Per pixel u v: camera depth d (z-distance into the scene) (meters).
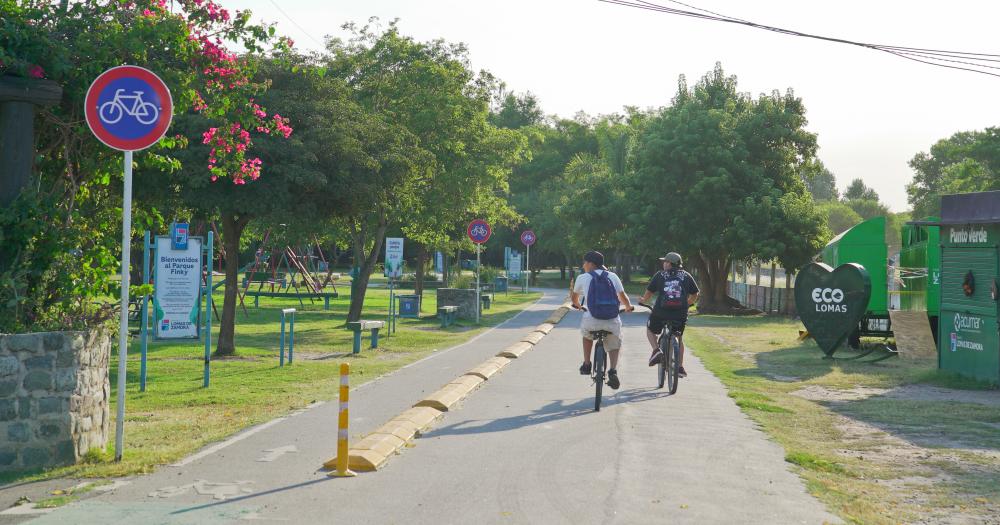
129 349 19.33
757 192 39.00
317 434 8.90
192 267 12.98
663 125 41.50
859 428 10.05
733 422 10.02
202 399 11.66
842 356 18.89
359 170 17.33
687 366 16.48
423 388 12.62
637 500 6.41
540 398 11.73
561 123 92.81
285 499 6.33
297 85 17.62
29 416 7.23
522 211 77.56
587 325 11.09
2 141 7.89
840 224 87.44
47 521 5.72
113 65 8.73
